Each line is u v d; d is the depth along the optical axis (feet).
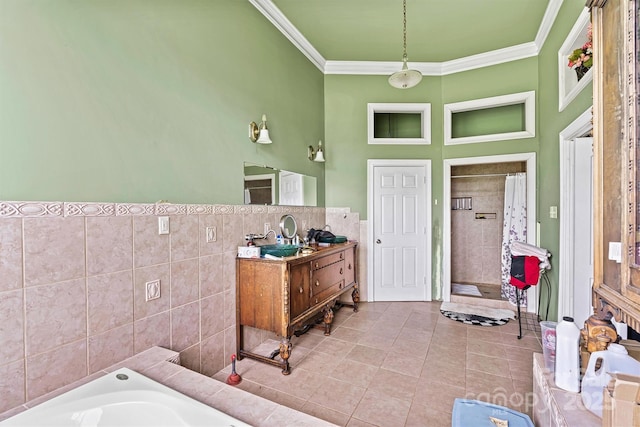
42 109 4.65
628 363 3.73
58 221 4.81
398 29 10.94
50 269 4.70
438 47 12.21
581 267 8.78
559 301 9.55
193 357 7.12
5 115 4.30
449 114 13.69
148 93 6.21
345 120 13.83
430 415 6.21
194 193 7.22
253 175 9.20
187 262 6.99
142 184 6.08
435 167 13.89
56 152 4.81
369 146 13.87
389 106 13.85
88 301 5.17
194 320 7.15
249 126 9.01
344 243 11.93
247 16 8.95
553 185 10.23
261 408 4.65
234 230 8.38
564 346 4.18
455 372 7.83
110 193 5.53
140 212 6.00
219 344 7.83
